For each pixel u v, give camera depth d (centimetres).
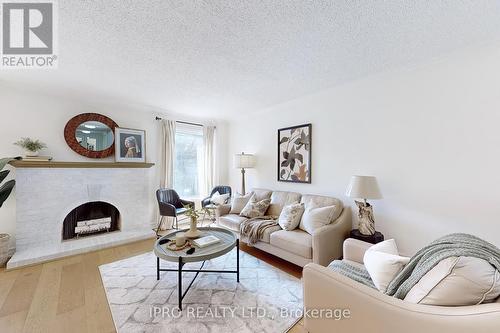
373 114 269
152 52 211
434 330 83
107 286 217
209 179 495
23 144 293
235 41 192
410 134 240
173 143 442
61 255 284
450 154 216
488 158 196
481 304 85
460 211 210
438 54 216
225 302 192
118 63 233
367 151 275
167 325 164
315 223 254
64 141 335
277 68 246
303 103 351
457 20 166
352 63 235
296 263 240
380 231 263
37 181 303
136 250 314
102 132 362
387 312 94
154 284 221
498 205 192
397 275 119
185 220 455
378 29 176
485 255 94
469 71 206
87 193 342
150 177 420
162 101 368
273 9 153
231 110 428
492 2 147
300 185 356
